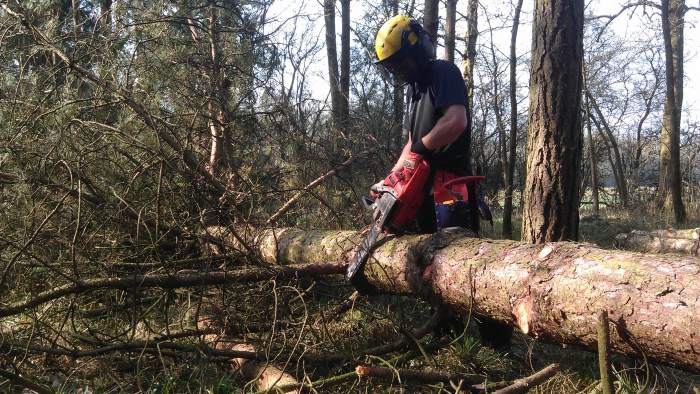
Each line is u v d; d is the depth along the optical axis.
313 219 4.65
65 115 3.63
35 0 4.09
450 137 2.73
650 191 17.20
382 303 3.72
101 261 3.38
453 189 2.83
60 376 2.64
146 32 4.37
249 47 5.14
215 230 4.03
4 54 4.07
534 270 2.14
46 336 2.96
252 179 4.29
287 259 3.57
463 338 2.97
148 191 3.73
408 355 2.60
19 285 3.21
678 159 11.02
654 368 2.75
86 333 3.14
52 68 3.92
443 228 2.79
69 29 4.48
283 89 5.20
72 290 2.76
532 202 4.19
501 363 2.95
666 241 6.07
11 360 2.36
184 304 3.46
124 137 3.56
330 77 10.06
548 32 4.04
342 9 9.35
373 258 2.87
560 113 4.04
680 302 1.69
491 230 7.92
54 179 3.38
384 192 2.89
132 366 2.81
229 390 2.51
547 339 2.17
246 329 3.04
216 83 4.63
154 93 4.18
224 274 2.99
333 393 2.49
